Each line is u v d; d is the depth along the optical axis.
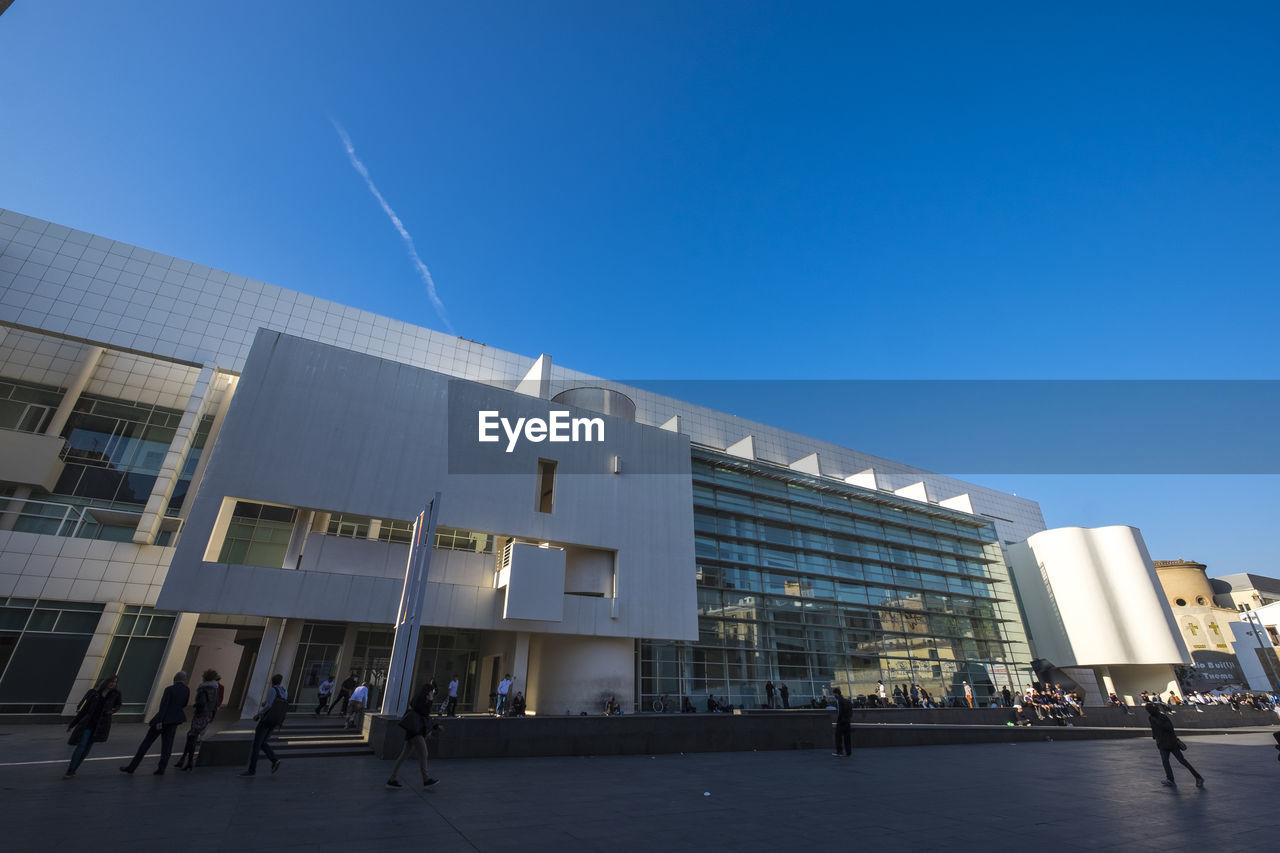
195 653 30.28
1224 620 63.41
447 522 22.16
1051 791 9.98
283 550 24.02
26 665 19.09
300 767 10.75
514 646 23.12
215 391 26.33
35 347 24.11
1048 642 45.81
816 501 37.38
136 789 8.24
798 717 17.19
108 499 23.36
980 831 7.02
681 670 27.66
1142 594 43.31
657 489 28.08
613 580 25.73
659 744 14.93
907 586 38.31
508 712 20.95
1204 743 20.98
